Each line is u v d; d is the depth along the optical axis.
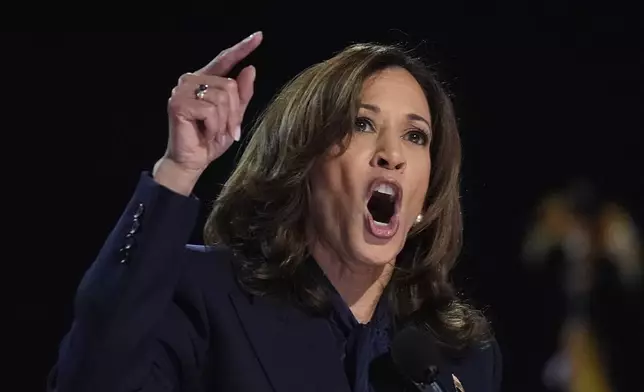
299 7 15.91
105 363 5.24
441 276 7.04
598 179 17.17
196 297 5.99
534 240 16.89
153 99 16.08
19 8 15.79
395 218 6.45
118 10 15.95
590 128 17.16
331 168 6.38
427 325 6.87
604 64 17.06
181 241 5.43
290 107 6.57
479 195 17.20
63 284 16.22
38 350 16.27
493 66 16.81
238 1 15.91
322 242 6.47
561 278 17.17
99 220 16.17
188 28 16.02
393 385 6.27
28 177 16.02
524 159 17.14
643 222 17.05
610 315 17.06
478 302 17.25
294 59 15.86
